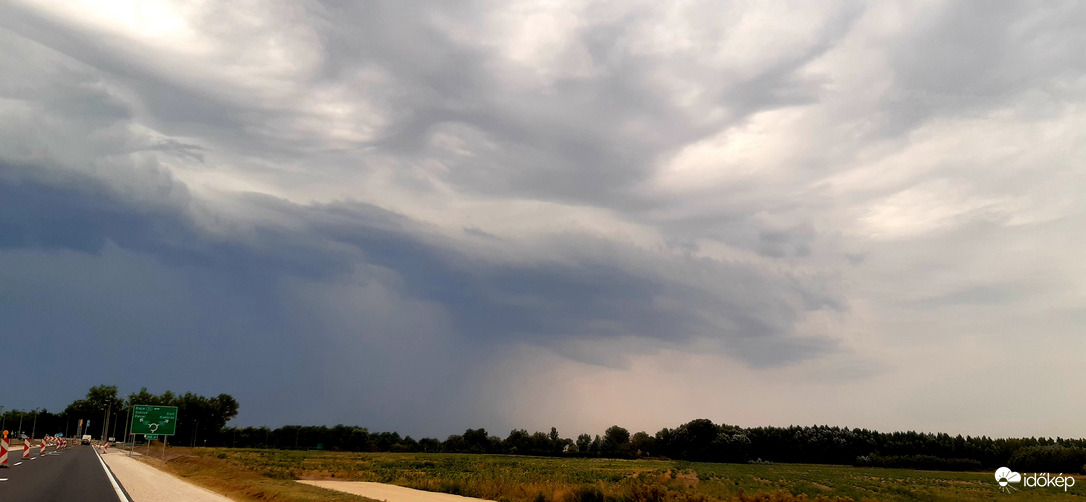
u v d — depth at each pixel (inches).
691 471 3789.4
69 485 1293.1
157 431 2608.3
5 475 1491.1
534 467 3882.9
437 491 1959.9
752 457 6643.7
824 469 4975.4
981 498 2512.3
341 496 1298.0
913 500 2456.9
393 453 6747.1
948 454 5915.4
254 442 7780.5
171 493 1221.1
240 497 1251.2
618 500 1544.0
